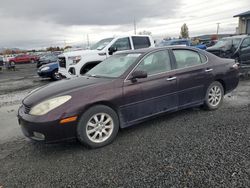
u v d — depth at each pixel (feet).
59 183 9.69
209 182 9.05
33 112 11.96
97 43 36.01
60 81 15.38
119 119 13.64
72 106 11.96
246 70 31.53
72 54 31.04
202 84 16.94
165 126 15.25
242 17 85.92
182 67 16.14
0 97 29.66
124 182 9.44
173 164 10.50
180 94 15.84
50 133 11.62
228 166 10.02
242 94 22.93
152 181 9.37
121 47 33.68
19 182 9.94
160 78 14.87
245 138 12.64
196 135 13.47
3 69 87.56
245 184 8.80
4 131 16.49
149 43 36.19
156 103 14.82
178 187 8.89
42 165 11.28
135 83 13.94
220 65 18.08
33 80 46.55
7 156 12.50
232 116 16.31
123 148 12.50
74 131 12.14
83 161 11.38
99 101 12.67
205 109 17.98
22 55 130.00
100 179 9.76
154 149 12.08
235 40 36.73
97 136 12.82
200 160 10.67
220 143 12.23
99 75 15.25
